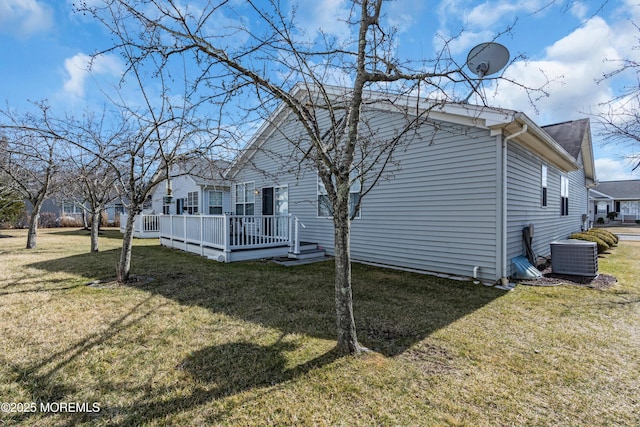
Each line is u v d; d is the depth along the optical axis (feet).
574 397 7.64
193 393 7.70
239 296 15.98
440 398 7.53
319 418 6.81
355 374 8.47
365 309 13.96
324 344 10.29
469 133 19.95
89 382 8.14
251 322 12.32
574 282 19.07
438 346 10.29
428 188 22.17
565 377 8.50
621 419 6.88
